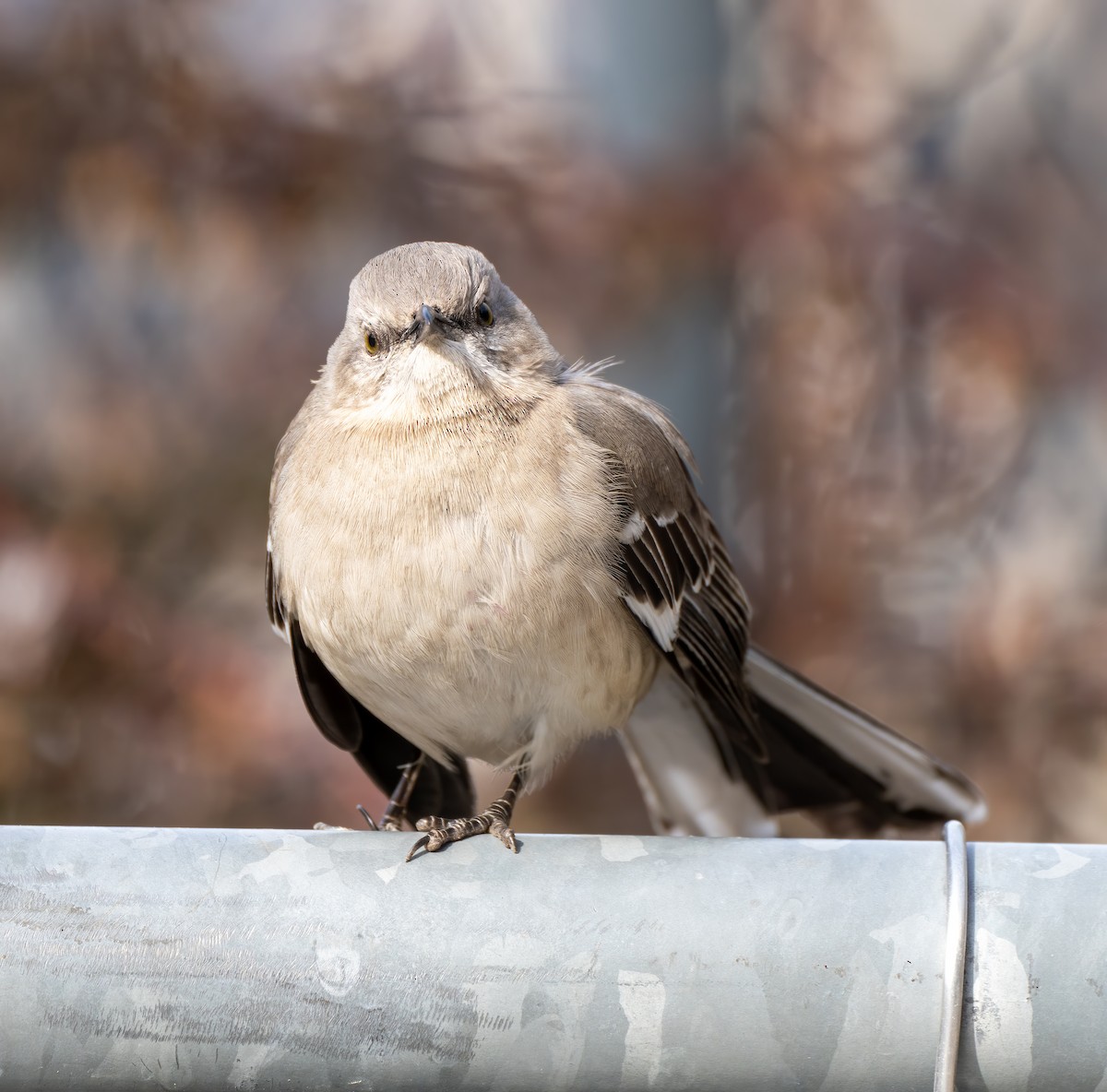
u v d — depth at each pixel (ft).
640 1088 13.01
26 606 32.14
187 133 33.58
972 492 39.83
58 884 13.14
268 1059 13.03
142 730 32.32
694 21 38.70
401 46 34.78
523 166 35.04
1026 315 38.93
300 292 35.94
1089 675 36.19
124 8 33.27
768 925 12.87
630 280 35.96
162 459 36.19
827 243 37.55
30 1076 13.00
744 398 40.47
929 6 44.96
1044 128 45.62
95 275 36.47
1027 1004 12.53
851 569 39.09
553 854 13.35
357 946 13.03
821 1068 12.78
